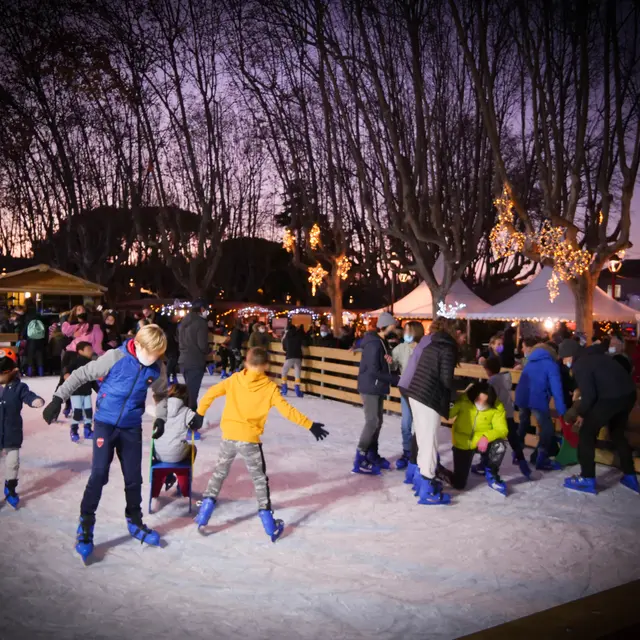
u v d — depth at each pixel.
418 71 17.50
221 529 5.28
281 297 54.81
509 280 37.78
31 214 41.94
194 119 31.67
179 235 33.09
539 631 2.19
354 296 50.59
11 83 29.34
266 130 31.00
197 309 9.22
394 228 20.14
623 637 2.21
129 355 4.67
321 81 21.28
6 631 3.49
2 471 7.06
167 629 3.56
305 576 4.34
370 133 19.17
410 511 5.85
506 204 17.06
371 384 7.19
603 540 5.12
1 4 25.50
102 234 37.97
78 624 3.60
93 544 4.73
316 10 18.91
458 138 20.70
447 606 3.90
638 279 40.19
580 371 6.55
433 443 6.03
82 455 7.91
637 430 7.66
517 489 6.67
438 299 20.22
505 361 12.95
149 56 28.64
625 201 15.85
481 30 15.65
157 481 5.80
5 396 5.74
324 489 6.57
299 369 14.80
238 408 5.11
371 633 3.55
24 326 18.23
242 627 3.60
